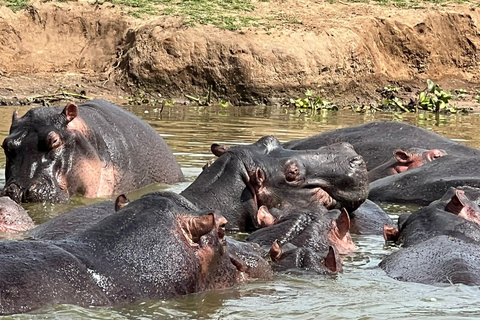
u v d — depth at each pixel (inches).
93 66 1430.9
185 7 1509.6
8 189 549.3
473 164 603.2
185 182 659.4
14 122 583.2
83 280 288.2
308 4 1614.2
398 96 1469.0
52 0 1503.4
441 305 335.9
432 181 589.6
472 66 1631.4
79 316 274.2
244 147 496.7
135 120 661.3
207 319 301.0
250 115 1177.4
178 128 960.3
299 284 363.9
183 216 323.3
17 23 1446.9
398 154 660.1
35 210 529.0
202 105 1344.7
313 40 1456.7
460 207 460.8
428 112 1316.4
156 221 315.9
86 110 614.2
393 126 733.3
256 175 480.4
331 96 1448.1
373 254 435.8
